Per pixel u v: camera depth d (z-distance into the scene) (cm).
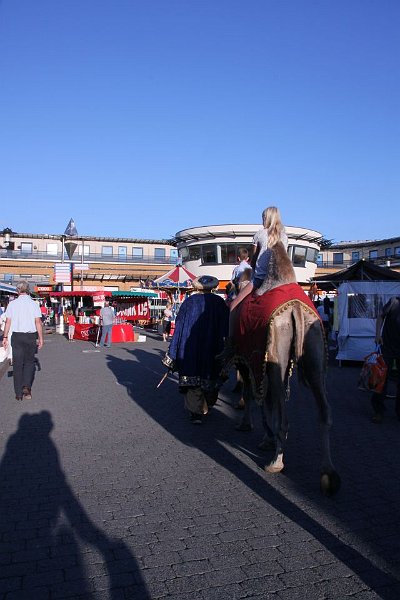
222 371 696
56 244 6700
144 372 1336
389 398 985
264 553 367
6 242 6538
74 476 530
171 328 2489
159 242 6969
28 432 707
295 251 5178
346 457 591
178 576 337
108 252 6838
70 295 3159
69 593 318
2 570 346
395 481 511
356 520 421
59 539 390
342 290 1460
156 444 650
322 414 476
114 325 2470
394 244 6981
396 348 756
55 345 2261
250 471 545
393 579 333
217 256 5191
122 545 380
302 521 420
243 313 571
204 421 780
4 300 2922
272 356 495
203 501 463
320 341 486
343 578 334
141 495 478
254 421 782
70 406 884
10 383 1168
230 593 317
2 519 427
